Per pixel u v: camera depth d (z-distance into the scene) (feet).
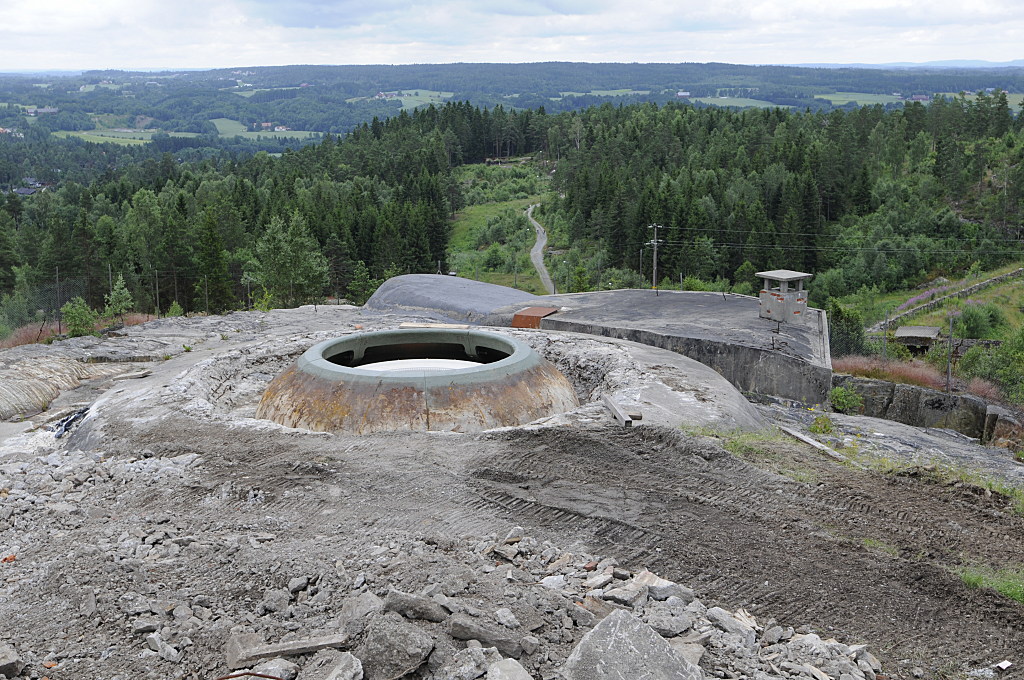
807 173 291.79
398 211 317.22
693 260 271.28
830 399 71.00
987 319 195.00
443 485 33.76
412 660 19.24
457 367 52.06
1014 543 30.04
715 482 34.58
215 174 486.38
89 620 23.57
